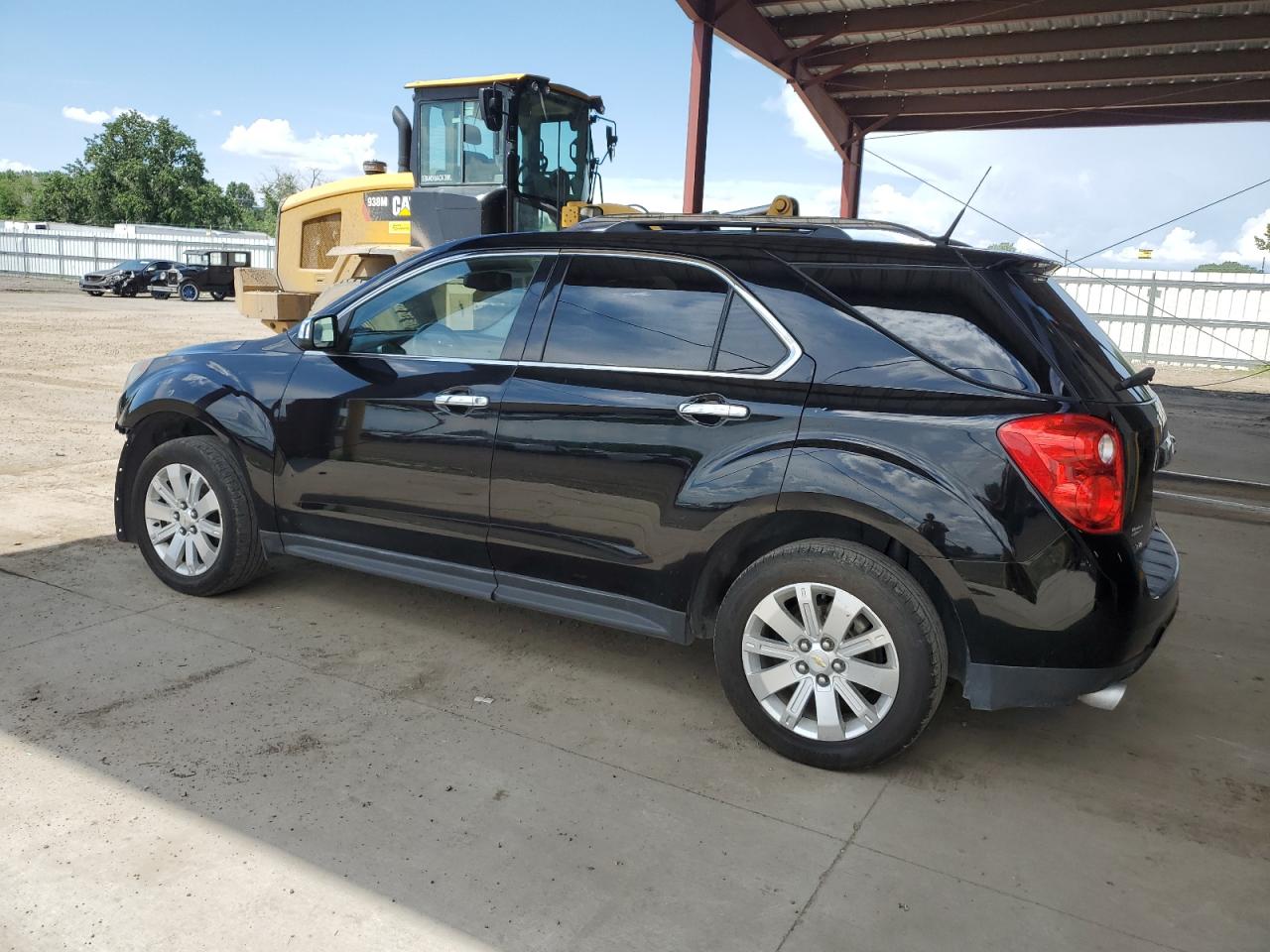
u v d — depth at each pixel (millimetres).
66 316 22281
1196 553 5816
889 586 2896
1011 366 2840
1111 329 21609
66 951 2143
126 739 3074
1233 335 20500
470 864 2521
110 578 4574
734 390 3156
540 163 9922
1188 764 3211
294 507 4098
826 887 2486
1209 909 2445
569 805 2820
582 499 3396
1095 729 3449
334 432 3934
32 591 4355
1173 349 21078
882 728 2959
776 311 3164
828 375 3039
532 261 3666
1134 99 16188
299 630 4066
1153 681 3881
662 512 3242
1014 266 3000
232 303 31516
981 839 2730
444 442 3662
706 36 12734
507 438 3525
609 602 3449
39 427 8477
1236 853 2701
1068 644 2783
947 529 2807
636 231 3504
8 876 2389
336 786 2861
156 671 3586
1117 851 2691
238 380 4191
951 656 3014
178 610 4219
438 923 2289
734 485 3082
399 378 3811
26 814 2643
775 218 3391
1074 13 12742
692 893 2439
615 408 3322
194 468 4230
